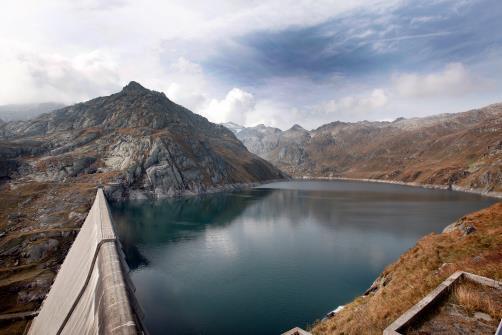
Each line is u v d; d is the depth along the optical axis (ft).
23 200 501.56
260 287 229.86
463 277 57.00
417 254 120.16
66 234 333.21
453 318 44.62
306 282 237.86
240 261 291.58
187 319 184.14
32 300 218.59
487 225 121.19
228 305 201.77
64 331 121.49
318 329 94.07
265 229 428.97
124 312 86.58
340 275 251.19
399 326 42.24
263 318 184.55
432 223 439.63
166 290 227.20
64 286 174.70
